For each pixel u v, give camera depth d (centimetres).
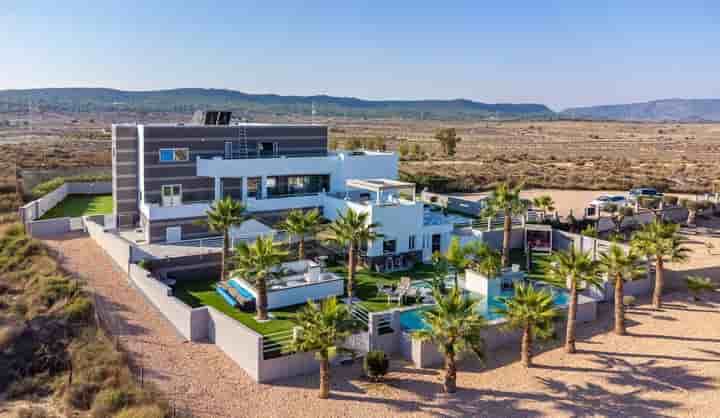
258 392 2536
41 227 4778
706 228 5984
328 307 2527
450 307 2517
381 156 5556
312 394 2534
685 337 3219
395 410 2403
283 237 4478
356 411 2388
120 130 4703
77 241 4616
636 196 6775
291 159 5034
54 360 2648
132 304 3425
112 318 3162
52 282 3450
